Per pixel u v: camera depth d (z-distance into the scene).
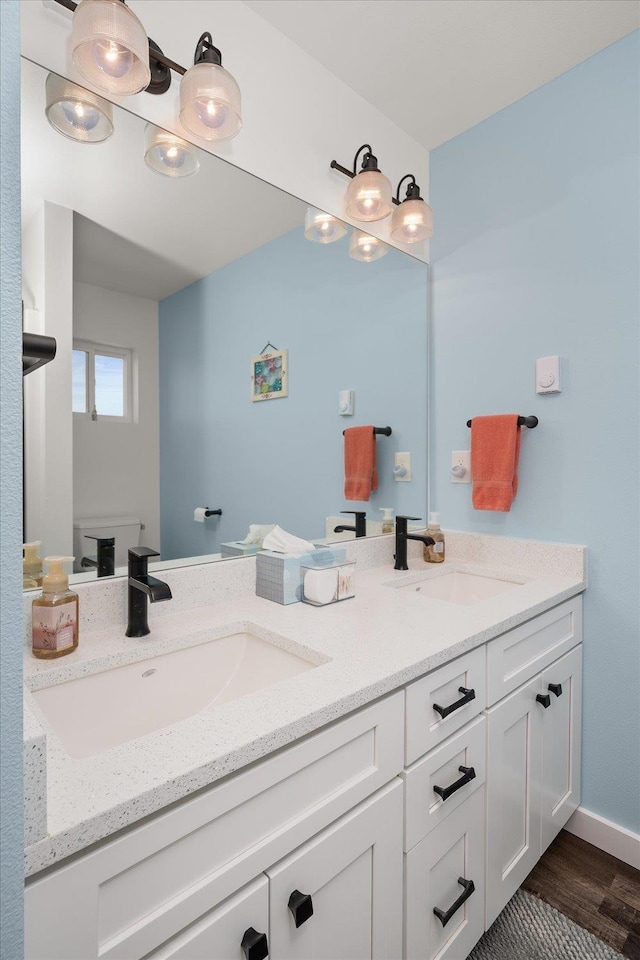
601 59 1.52
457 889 1.06
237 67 1.34
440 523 1.97
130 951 0.54
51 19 1.01
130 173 1.15
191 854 0.60
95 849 0.52
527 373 1.70
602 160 1.53
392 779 0.89
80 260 1.08
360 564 1.71
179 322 1.27
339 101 1.62
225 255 1.35
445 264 1.94
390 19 1.39
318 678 0.83
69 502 1.07
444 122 1.83
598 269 1.54
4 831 0.40
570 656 1.51
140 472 1.20
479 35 1.45
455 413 1.91
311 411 1.59
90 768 0.59
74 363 1.08
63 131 1.04
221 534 1.36
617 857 1.52
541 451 1.67
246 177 1.38
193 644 1.04
